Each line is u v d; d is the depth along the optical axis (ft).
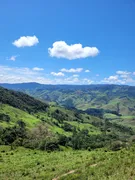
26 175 176.76
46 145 421.18
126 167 120.06
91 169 133.59
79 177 125.39
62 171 155.94
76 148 523.70
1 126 593.42
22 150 380.37
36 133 544.21
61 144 507.30
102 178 112.88
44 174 165.07
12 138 459.32
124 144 330.54
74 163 193.26
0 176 181.98
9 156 299.17
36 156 298.35
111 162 138.92
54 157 273.75
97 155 214.90
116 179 106.83
